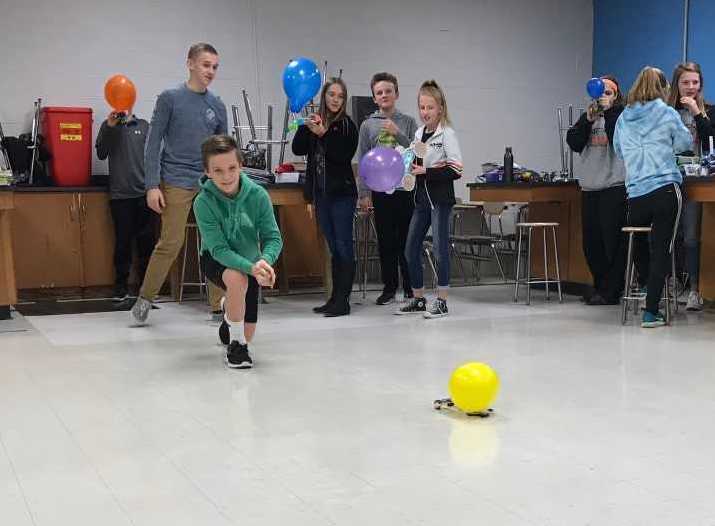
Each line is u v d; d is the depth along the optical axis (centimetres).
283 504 186
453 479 201
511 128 773
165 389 303
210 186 325
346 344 390
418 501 186
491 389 254
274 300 575
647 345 380
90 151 585
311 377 318
